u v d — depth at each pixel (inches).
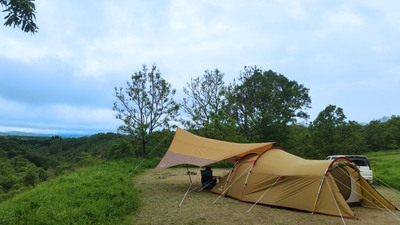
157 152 1002.1
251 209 306.8
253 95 1192.8
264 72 1346.0
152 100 905.5
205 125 938.7
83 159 925.2
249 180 357.4
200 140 485.1
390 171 612.1
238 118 1163.3
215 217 270.5
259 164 364.5
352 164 327.9
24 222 201.5
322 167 316.2
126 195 317.7
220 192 395.2
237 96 1195.9
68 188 331.0
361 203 346.6
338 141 1299.2
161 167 409.7
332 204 290.0
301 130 1955.0
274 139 1163.3
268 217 275.4
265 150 383.9
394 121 2105.1
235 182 378.0
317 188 304.2
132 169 663.1
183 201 342.0
